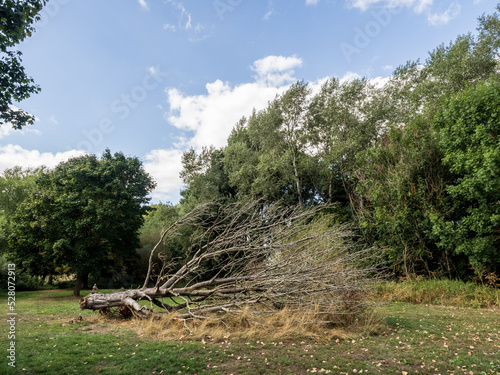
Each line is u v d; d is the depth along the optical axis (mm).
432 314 8742
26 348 5016
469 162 11148
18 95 7238
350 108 20969
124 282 23219
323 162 20875
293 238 9250
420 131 14875
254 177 22219
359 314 7043
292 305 7023
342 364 4367
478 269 11695
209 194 22938
